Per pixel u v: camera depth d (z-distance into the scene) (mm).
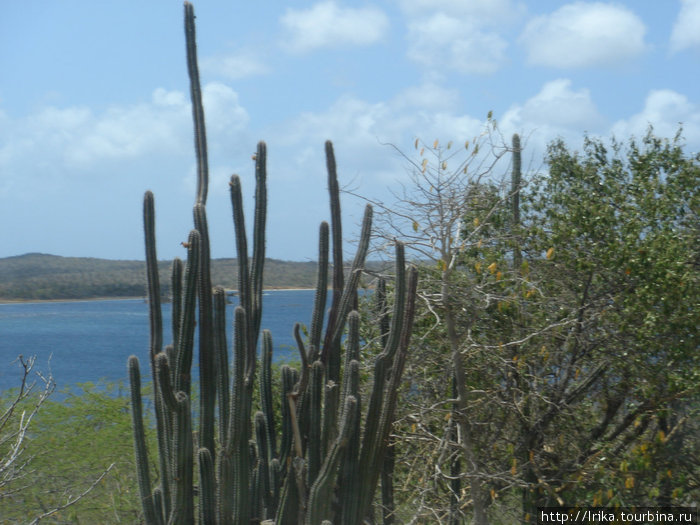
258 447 6270
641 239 8203
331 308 6516
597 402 8430
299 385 6191
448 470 7969
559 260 8531
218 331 5895
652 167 9617
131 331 62531
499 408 8070
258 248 6344
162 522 6105
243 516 5852
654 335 7828
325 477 5648
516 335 8016
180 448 5688
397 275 6008
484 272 8117
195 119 6559
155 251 6277
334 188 6609
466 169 7379
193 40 6691
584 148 10172
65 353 41094
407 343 6012
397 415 7789
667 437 7672
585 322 8023
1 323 75000
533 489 7676
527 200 9719
